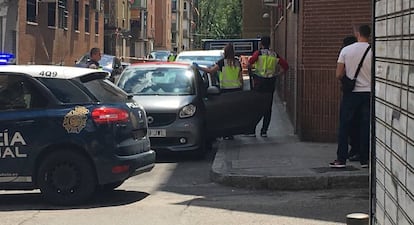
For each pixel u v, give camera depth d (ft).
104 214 24.34
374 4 16.21
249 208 25.14
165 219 23.40
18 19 98.12
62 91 26.16
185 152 38.42
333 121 39.60
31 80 26.23
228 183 30.37
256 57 43.47
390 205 14.12
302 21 39.73
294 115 45.98
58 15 116.67
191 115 37.68
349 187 28.78
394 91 13.78
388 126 14.39
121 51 182.50
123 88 40.24
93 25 142.31
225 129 40.70
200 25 330.34
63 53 120.26
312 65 39.73
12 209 25.64
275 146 39.47
